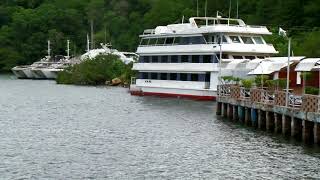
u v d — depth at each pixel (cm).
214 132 4244
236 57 6725
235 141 3812
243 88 4616
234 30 6675
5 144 3803
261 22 11738
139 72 7819
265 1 12094
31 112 5812
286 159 3200
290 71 4675
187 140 3922
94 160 3275
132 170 3017
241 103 4553
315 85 4581
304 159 3183
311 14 10988
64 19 18050
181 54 7006
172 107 6175
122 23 17762
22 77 13788
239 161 3197
